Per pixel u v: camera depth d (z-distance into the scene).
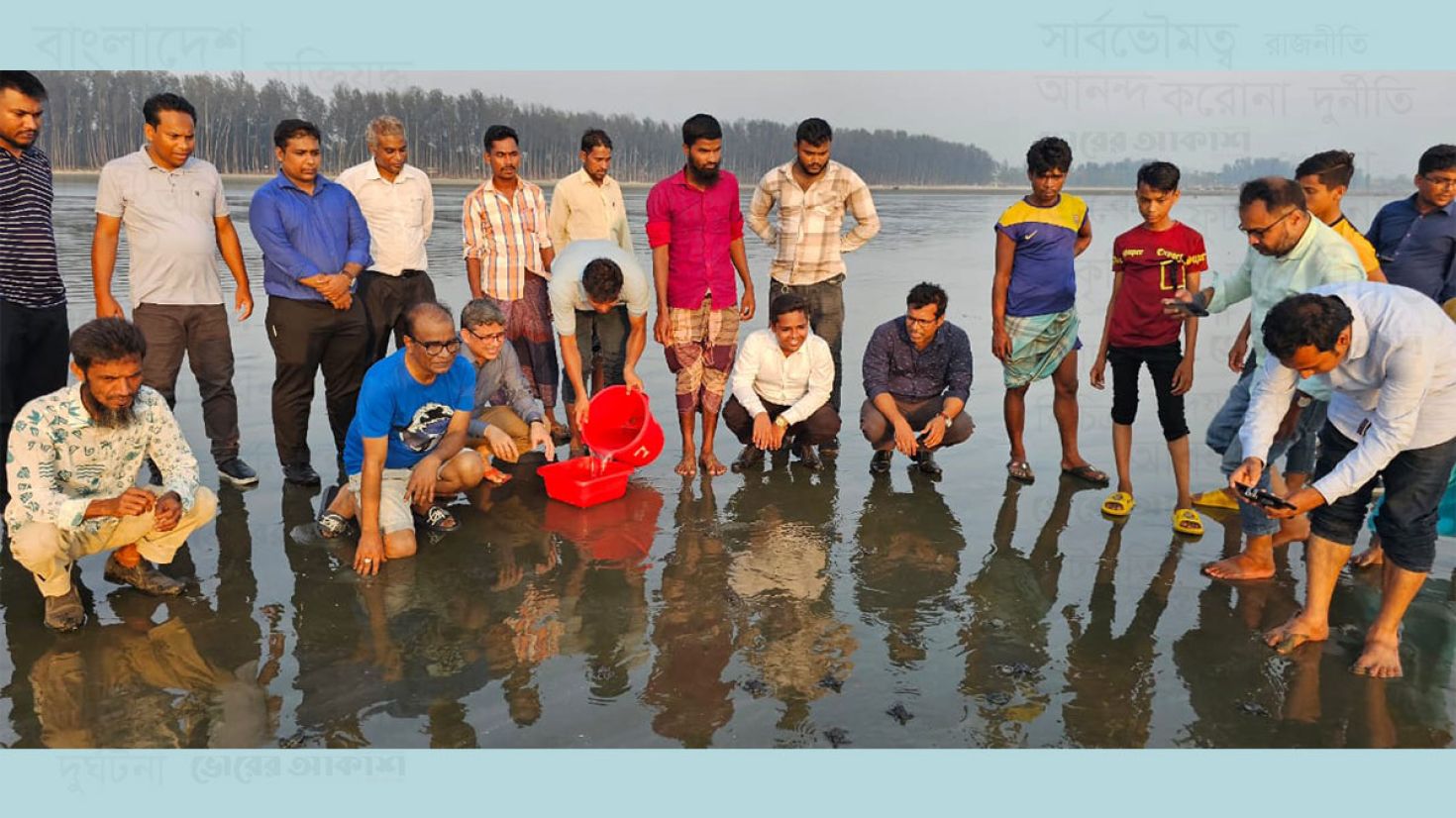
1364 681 3.12
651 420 4.88
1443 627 3.48
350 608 3.57
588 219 5.81
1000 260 4.93
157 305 4.66
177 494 3.53
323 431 5.70
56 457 3.40
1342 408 3.34
